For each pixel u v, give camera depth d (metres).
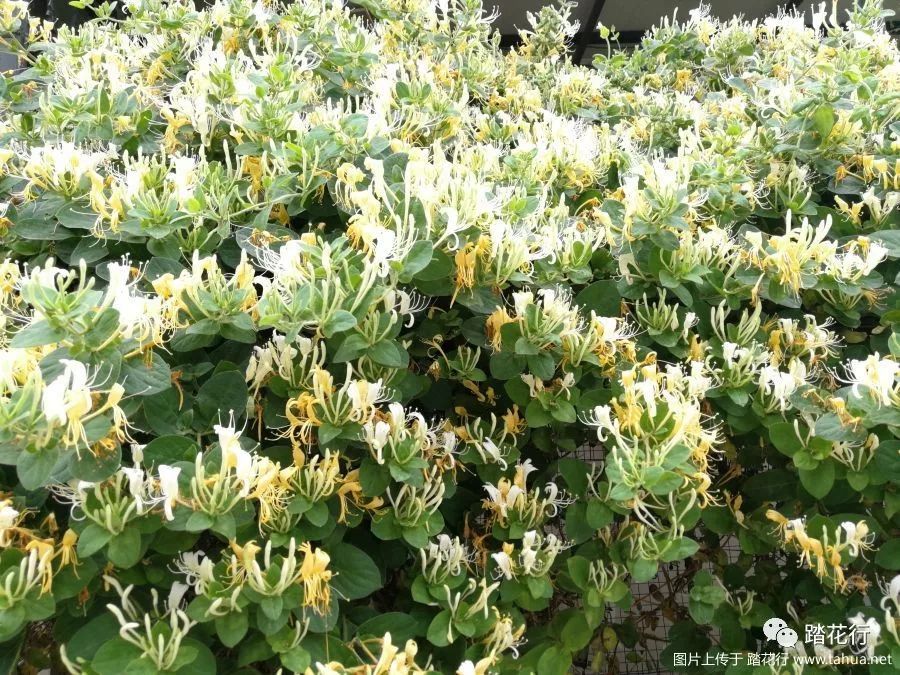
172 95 0.91
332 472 0.58
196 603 0.52
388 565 0.69
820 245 0.76
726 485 0.82
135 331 0.55
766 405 0.73
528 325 0.68
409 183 0.65
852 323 0.83
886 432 0.66
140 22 1.12
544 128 1.04
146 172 0.72
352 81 1.07
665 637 0.92
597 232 0.80
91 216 0.73
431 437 0.67
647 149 1.17
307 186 0.77
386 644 0.51
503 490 0.67
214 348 0.71
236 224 0.74
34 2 1.53
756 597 0.77
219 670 0.59
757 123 1.09
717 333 0.78
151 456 0.55
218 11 1.12
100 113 0.86
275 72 0.85
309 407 0.59
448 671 0.63
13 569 0.49
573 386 0.72
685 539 0.64
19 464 0.47
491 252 0.70
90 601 0.56
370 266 0.59
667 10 2.24
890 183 0.91
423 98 0.95
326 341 0.65
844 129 0.93
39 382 0.47
